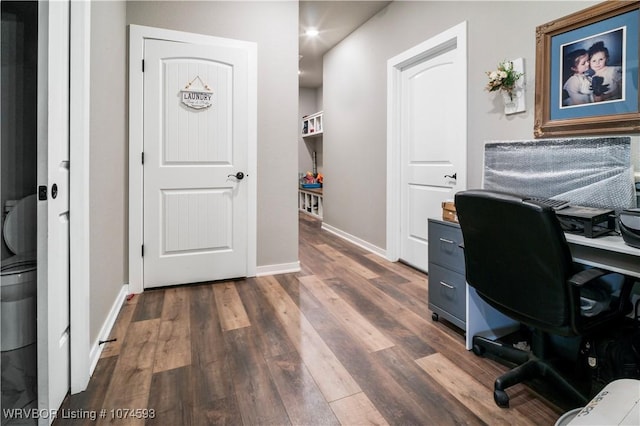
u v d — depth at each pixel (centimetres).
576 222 150
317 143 714
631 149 153
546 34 190
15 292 127
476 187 243
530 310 129
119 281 229
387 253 354
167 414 130
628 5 156
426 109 303
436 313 210
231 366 162
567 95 182
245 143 283
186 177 266
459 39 252
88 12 143
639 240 121
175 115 260
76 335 140
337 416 130
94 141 165
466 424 126
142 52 249
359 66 402
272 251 303
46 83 117
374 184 379
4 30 138
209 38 266
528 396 142
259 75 287
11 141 138
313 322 209
